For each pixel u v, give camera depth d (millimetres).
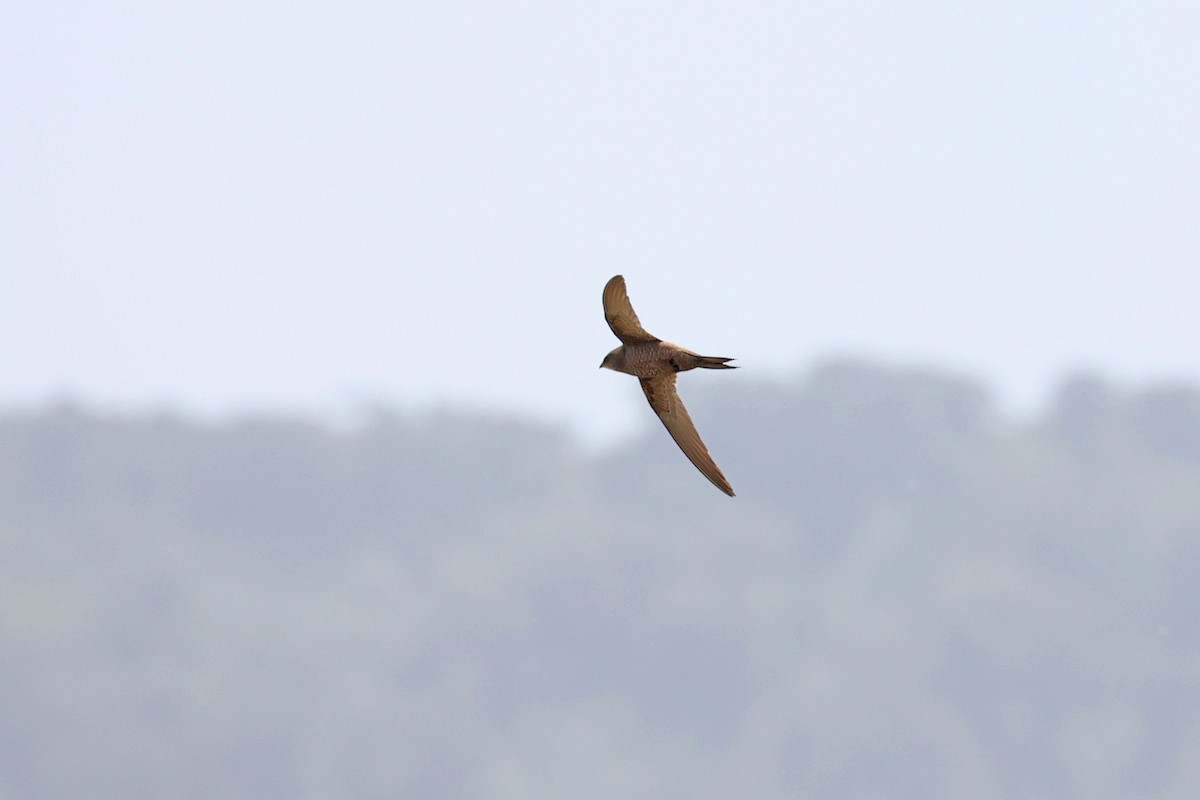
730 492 14750
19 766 97688
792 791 98375
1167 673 102250
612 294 14375
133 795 96688
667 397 15039
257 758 100250
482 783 101500
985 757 100438
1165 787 98062
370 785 99562
